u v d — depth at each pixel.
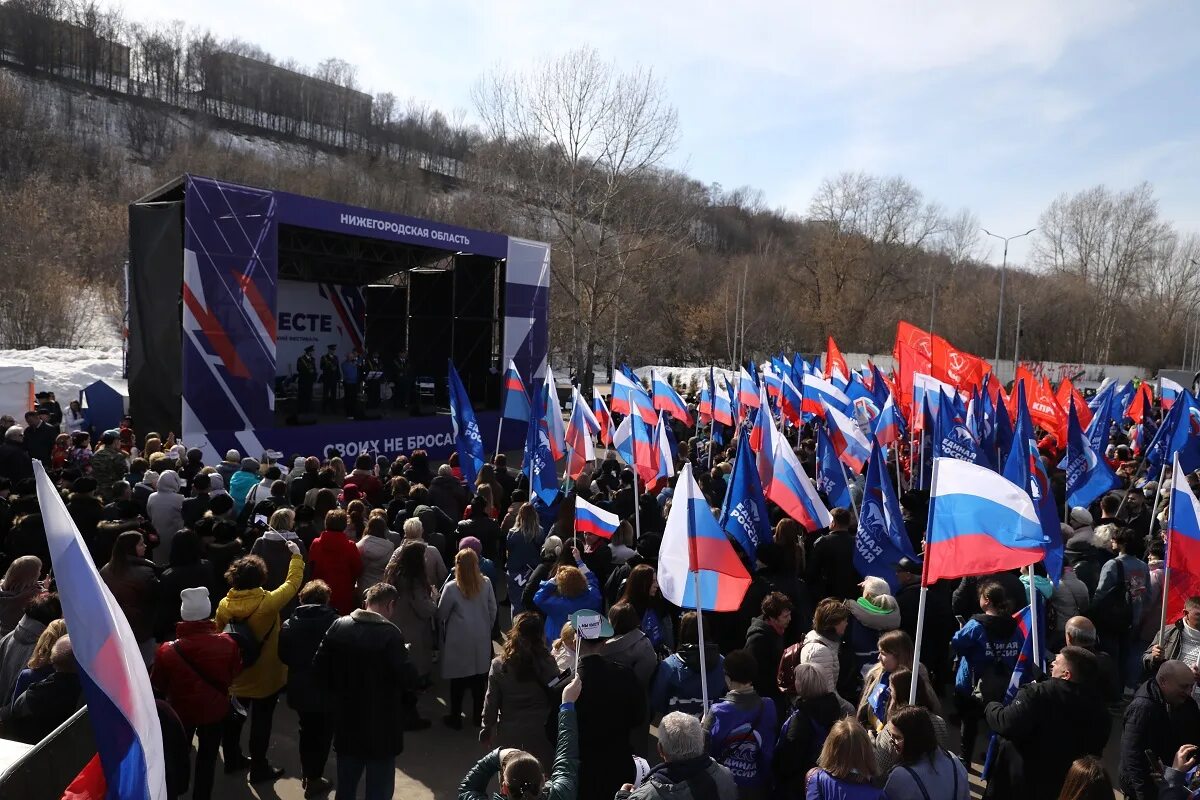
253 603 5.76
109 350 34.44
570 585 6.29
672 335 59.81
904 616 6.77
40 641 4.66
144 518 8.38
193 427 15.05
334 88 114.75
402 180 90.19
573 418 11.32
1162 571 7.34
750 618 6.66
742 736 4.38
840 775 3.73
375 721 4.93
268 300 16.14
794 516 7.71
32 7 96.12
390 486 10.33
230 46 112.06
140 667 2.65
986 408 12.75
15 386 17.25
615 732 4.58
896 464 11.55
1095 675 4.50
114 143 86.19
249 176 74.88
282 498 8.88
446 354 24.59
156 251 15.45
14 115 68.88
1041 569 7.31
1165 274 70.06
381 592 5.20
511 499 10.03
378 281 25.42
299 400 20.30
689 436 18.16
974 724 6.31
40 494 2.49
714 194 108.69
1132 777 4.60
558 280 37.84
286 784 5.91
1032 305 59.91
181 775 4.14
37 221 43.75
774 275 69.19
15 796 3.12
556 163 38.53
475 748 6.54
